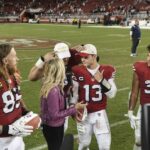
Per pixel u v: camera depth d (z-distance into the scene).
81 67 5.47
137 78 5.49
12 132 3.83
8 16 68.88
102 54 20.33
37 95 10.60
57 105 4.63
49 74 4.63
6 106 3.86
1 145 3.89
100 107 5.46
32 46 24.64
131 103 5.57
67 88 5.50
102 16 60.31
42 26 50.94
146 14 55.44
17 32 38.47
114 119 8.55
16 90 3.98
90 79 5.39
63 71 4.65
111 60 17.92
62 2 70.06
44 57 4.82
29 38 30.92
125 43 26.97
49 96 4.61
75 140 7.07
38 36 33.19
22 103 4.39
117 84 12.25
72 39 30.14
